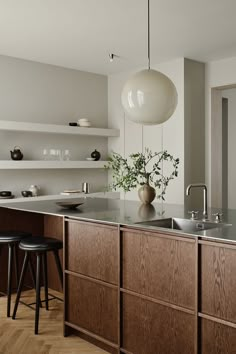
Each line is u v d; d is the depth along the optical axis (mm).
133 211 3461
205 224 2955
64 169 6246
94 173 6629
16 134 5719
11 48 5203
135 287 2723
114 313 2881
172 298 2494
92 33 4582
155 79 2871
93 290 3053
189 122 5664
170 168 5777
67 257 3285
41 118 5961
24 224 4309
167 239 2521
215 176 5922
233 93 6953
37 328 3283
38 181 5961
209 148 5863
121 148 6559
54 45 5066
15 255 4227
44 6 3807
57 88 6133
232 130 6961
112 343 2877
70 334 3281
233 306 2188
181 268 2439
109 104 6770
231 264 2195
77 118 6383
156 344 2600
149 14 3990
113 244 2885
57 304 3959
